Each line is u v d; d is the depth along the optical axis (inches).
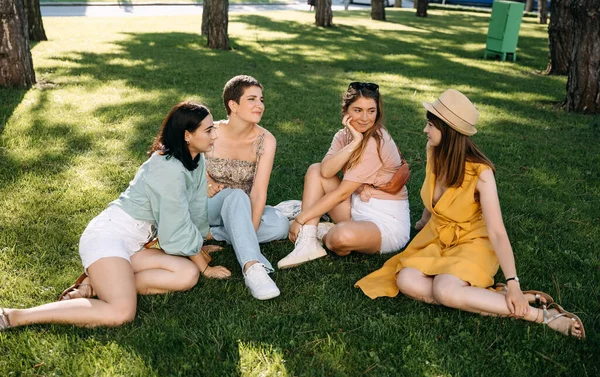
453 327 121.4
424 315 125.1
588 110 322.0
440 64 476.7
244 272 133.6
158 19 780.0
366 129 146.1
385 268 139.2
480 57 527.8
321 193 154.6
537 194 200.4
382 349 113.9
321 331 119.3
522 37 689.6
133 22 729.0
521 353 113.4
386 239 149.5
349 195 149.3
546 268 149.3
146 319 120.3
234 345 114.5
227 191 150.1
